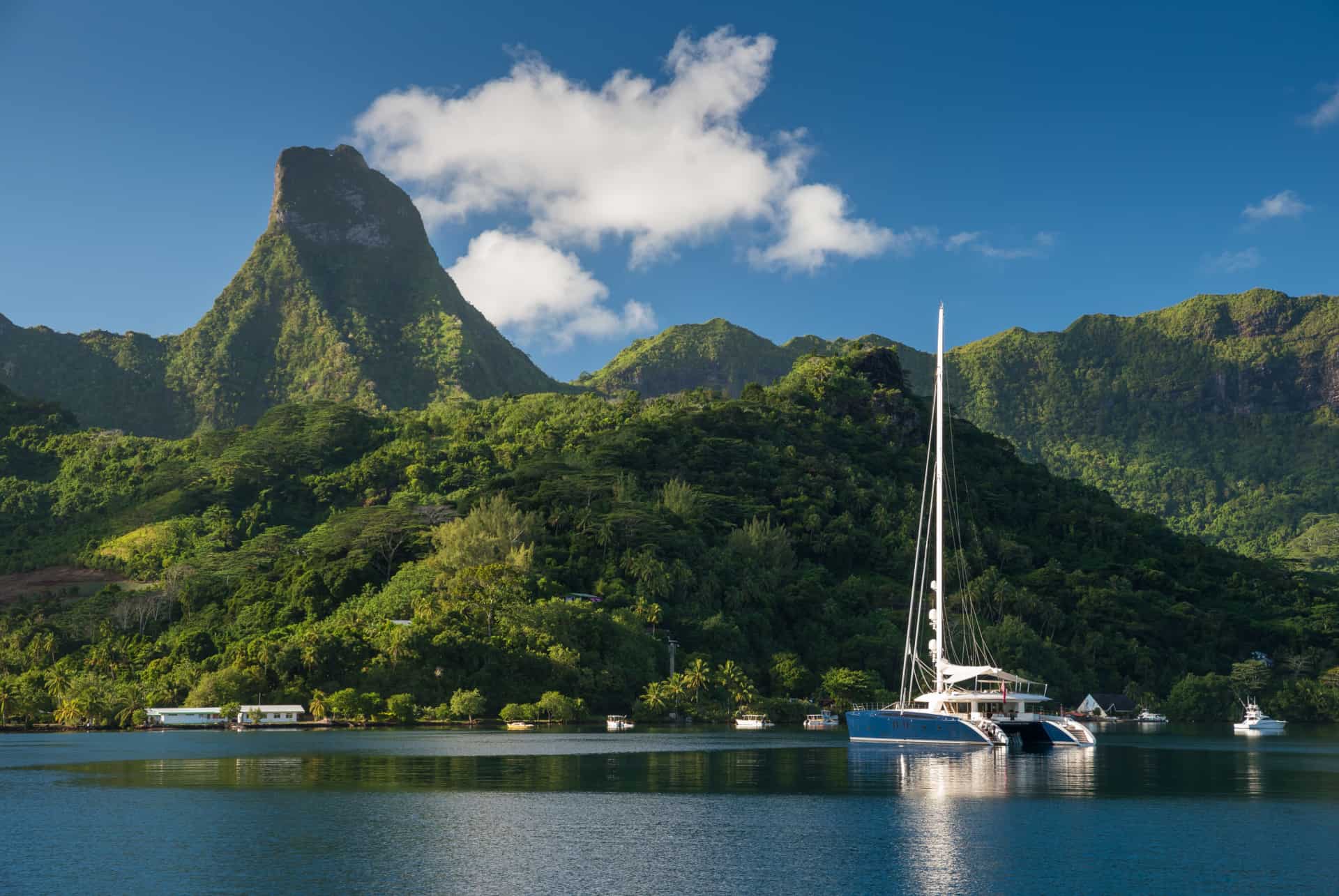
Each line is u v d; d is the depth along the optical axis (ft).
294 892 194.39
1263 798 305.32
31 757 432.66
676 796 304.09
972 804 289.53
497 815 269.64
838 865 213.05
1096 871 209.46
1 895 193.47
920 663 475.31
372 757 428.97
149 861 217.56
